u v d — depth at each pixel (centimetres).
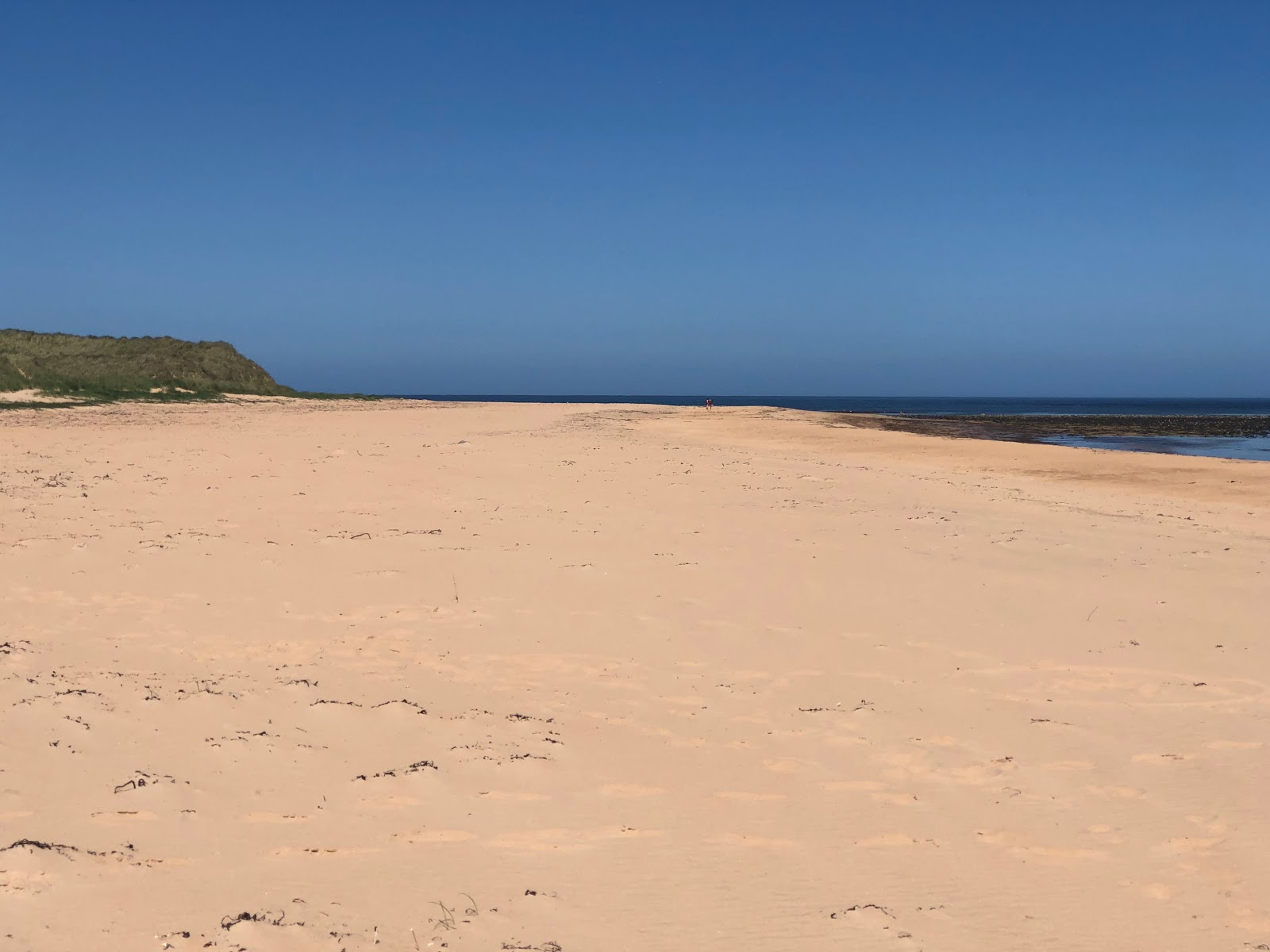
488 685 693
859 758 589
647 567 1004
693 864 473
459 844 484
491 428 3222
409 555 1037
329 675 702
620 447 2436
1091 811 528
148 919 414
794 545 1117
